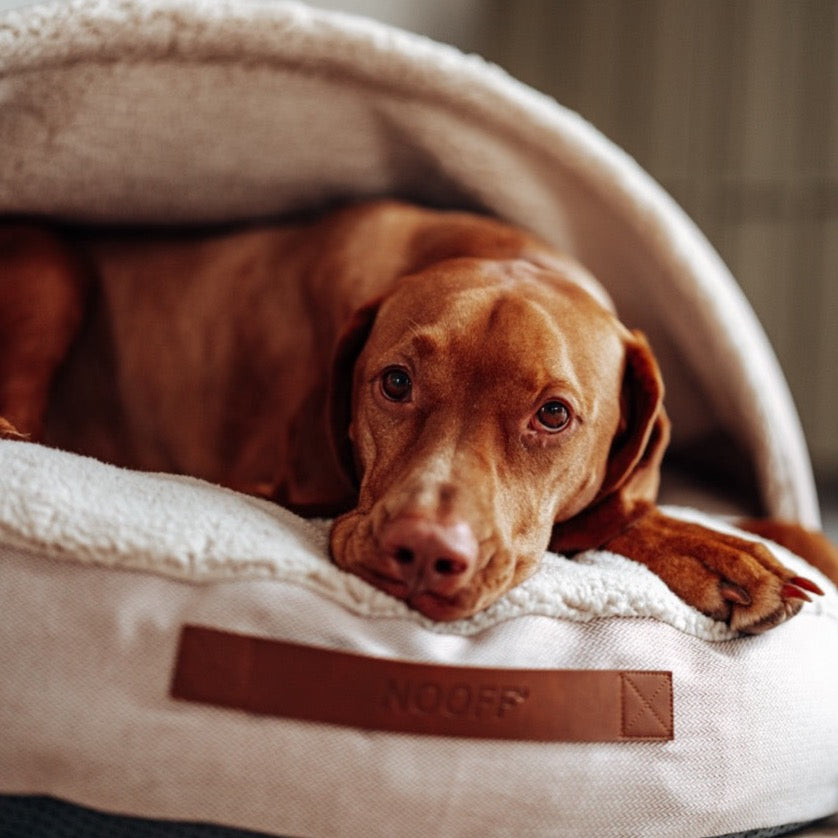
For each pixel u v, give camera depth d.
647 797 1.23
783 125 4.27
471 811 1.15
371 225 2.04
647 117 4.39
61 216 2.11
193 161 2.06
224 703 1.11
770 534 1.99
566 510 1.56
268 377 2.08
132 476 1.34
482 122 2.10
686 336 2.22
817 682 1.42
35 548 1.13
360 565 1.26
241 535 1.19
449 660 1.19
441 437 1.41
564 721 1.19
